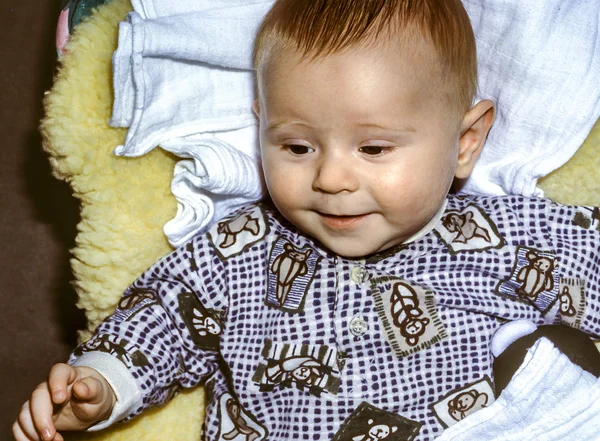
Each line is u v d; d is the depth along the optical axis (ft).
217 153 3.69
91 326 3.85
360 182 3.14
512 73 3.66
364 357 3.48
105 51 3.63
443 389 3.51
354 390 3.46
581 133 3.71
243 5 3.63
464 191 3.93
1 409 4.60
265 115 3.24
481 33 3.67
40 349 4.86
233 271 3.62
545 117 3.69
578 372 3.43
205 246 3.65
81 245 3.70
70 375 3.08
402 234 3.35
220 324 3.63
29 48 5.70
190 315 3.62
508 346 3.54
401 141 3.13
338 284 3.50
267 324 3.55
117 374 3.35
